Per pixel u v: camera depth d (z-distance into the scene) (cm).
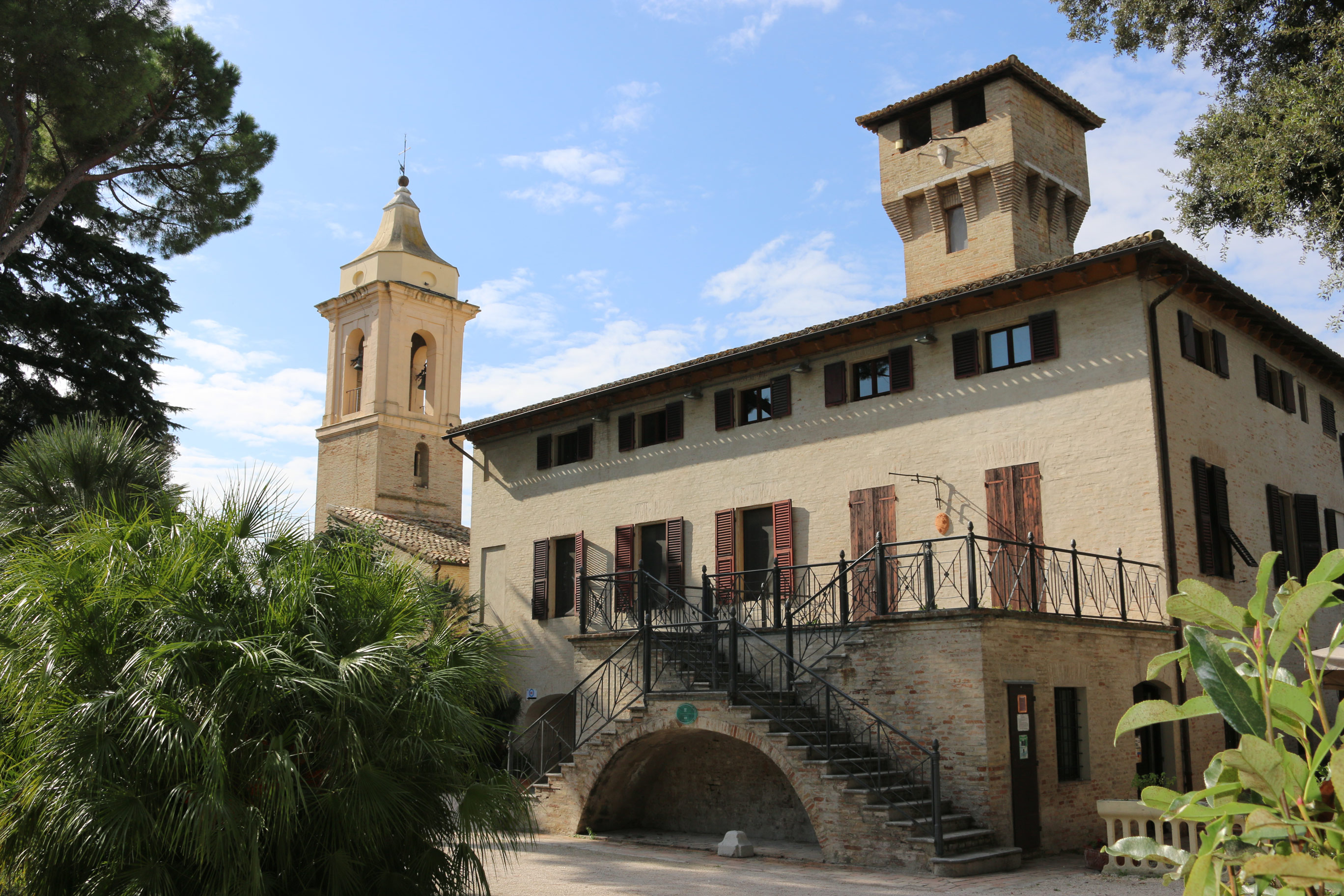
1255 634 265
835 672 1572
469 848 952
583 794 1748
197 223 2238
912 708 1462
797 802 1697
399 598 970
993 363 1919
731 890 1204
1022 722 1424
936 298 1905
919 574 1922
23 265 2559
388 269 4175
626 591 2405
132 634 865
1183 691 1667
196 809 768
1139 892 1154
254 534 973
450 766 922
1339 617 1991
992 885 1196
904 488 1980
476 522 2889
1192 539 1705
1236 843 259
